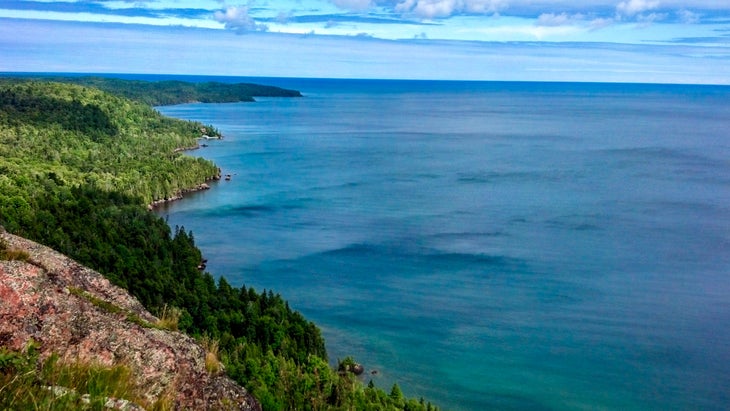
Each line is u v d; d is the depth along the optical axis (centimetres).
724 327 9112
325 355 7481
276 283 10512
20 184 12394
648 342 8638
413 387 7400
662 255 12206
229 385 1831
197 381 1770
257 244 12656
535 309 9619
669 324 9194
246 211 15450
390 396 6128
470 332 8794
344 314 9306
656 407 7150
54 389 1380
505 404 7131
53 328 1669
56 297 1745
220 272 10981
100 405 1372
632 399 7300
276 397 5081
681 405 7200
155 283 7388
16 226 8512
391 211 15538
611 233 13688
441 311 9481
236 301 7544
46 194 11719
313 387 5738
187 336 1922
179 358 1783
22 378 1373
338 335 8612
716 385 7588
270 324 6938
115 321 1798
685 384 7619
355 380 6769
